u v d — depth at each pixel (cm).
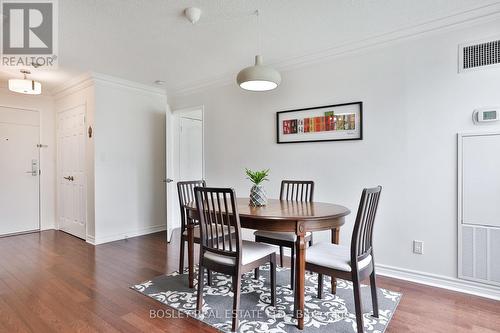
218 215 202
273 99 350
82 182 420
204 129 420
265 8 227
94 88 388
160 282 261
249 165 371
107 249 366
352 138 293
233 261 191
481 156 232
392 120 272
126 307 215
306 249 210
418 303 222
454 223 245
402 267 269
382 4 224
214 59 335
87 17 237
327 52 304
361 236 183
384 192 277
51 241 405
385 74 275
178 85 440
